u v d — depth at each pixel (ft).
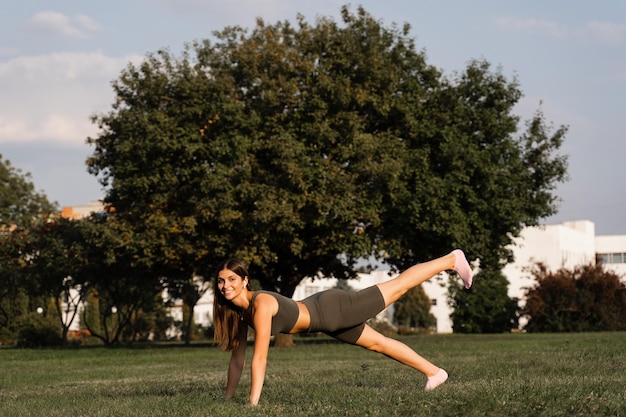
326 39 80.59
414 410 18.42
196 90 77.77
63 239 99.19
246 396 23.53
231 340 22.16
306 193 74.90
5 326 124.57
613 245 250.57
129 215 81.25
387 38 84.74
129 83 81.76
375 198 77.25
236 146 75.36
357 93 78.64
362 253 77.46
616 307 135.44
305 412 19.21
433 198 77.25
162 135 75.97
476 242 81.82
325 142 76.89
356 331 21.84
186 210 78.59
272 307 20.57
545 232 212.84
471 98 86.38
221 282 21.13
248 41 81.41
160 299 127.95
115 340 109.19
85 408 22.34
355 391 23.50
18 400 27.32
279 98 77.71
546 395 19.65
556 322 136.77
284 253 86.69
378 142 78.23
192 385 30.37
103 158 84.28
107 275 95.25
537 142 90.12
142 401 23.03
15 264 107.14
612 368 31.27
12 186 127.95
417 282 21.90
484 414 17.67
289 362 51.62
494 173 80.79
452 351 61.57
